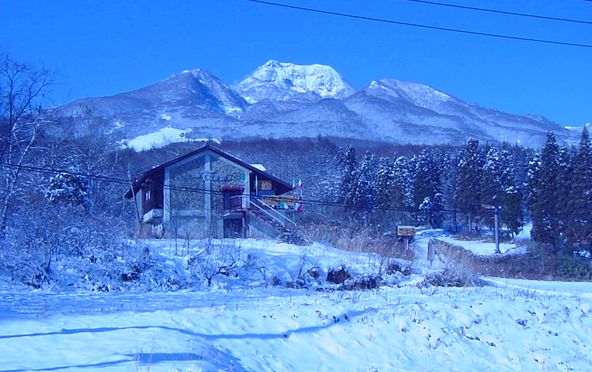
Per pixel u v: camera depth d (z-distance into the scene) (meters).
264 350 15.71
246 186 51.56
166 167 50.41
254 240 38.06
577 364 18.70
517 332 20.28
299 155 126.56
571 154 72.62
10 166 37.59
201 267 28.97
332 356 16.50
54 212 28.73
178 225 49.84
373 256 33.66
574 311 22.89
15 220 31.05
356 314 19.38
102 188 59.59
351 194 78.38
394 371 16.14
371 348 17.41
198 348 13.77
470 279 31.28
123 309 18.64
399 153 139.38
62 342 13.49
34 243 27.14
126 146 102.31
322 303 20.78
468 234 78.44
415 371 16.39
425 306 20.97
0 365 11.50
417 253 46.50
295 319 18.06
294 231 41.47
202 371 12.12
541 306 22.67
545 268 50.91
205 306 19.86
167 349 13.33
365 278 30.22
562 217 65.25
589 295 28.61
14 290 23.83
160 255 29.52
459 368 17.20
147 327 15.39
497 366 17.91
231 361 14.07
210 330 16.14
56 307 18.84
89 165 57.62
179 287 27.59
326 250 36.03
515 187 76.31
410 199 83.50
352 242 38.53
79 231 28.62
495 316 20.95
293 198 51.50
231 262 29.95
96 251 28.17
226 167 51.47
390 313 19.72
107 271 27.16
